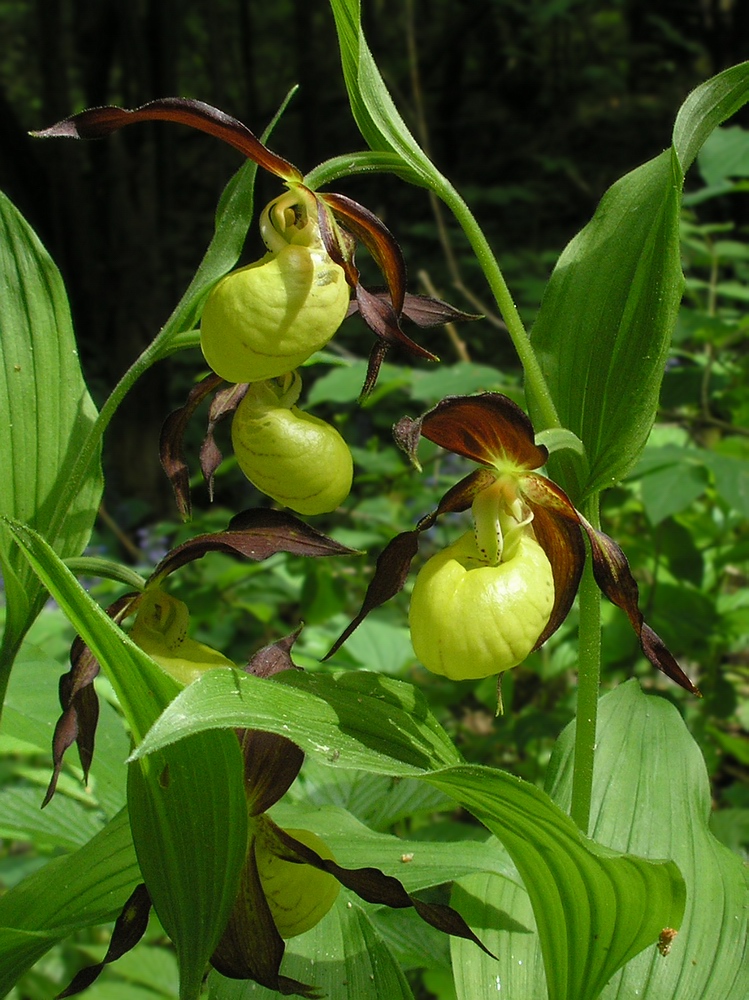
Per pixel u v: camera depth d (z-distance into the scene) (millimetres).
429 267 1260
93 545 746
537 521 240
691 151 226
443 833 349
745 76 222
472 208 1438
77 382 248
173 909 209
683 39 1575
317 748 188
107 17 1156
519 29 1658
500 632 213
